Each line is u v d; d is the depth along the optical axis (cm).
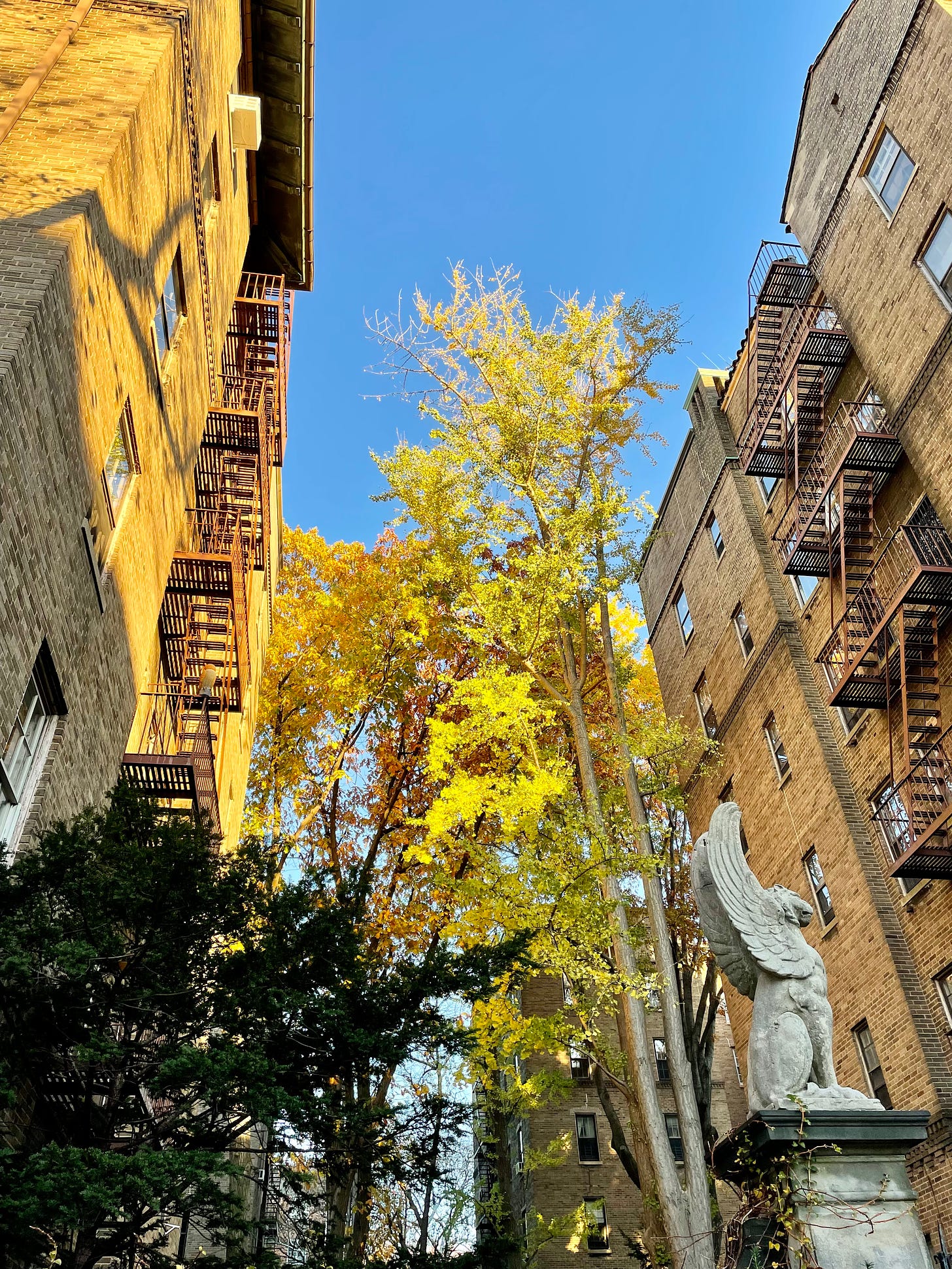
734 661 2789
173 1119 844
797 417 2375
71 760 1157
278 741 2455
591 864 1455
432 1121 973
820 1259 692
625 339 1855
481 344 1838
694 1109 1380
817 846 2264
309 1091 873
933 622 1917
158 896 851
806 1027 815
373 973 1011
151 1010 856
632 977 1399
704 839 932
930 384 2000
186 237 1579
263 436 2098
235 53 1877
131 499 1370
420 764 2242
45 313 995
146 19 1378
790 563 2353
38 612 1038
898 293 2122
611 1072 1449
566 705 1727
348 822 2366
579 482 1842
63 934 778
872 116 2217
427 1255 963
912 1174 1797
